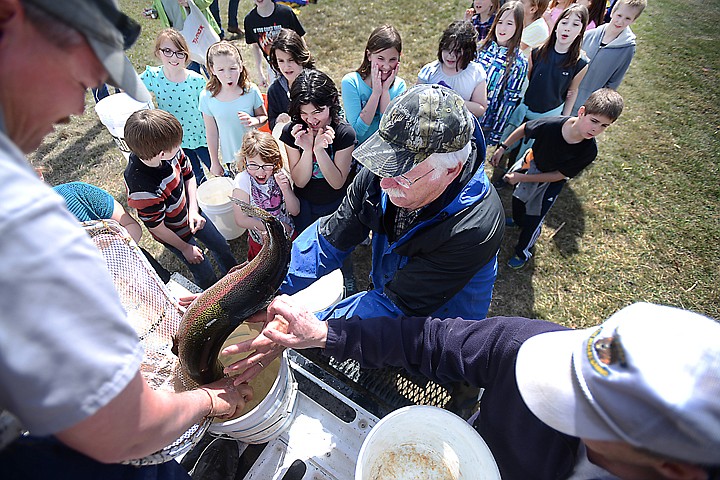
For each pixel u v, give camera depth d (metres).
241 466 1.89
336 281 2.17
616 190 4.61
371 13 7.58
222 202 3.90
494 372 1.50
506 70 3.98
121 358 0.72
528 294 3.79
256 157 2.91
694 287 3.81
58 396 0.66
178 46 3.81
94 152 4.91
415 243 1.99
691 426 0.78
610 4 5.71
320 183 3.25
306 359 2.29
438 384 2.23
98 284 0.69
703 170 4.79
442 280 2.00
